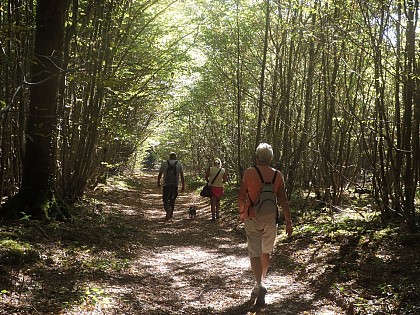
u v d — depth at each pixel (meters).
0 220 8.10
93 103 11.92
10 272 5.31
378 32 8.53
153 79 15.07
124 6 12.03
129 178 31.77
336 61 10.09
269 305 5.21
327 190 11.71
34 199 8.62
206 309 5.06
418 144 7.47
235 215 13.59
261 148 5.58
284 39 13.73
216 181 13.35
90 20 11.44
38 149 8.66
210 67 21.19
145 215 14.50
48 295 4.85
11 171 10.09
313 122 15.46
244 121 21.75
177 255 8.38
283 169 13.28
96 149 14.83
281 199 5.58
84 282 5.59
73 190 12.43
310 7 9.76
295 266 7.11
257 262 5.33
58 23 8.47
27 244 6.48
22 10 8.91
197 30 16.38
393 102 10.54
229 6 16.16
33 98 8.50
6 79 7.27
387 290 5.16
